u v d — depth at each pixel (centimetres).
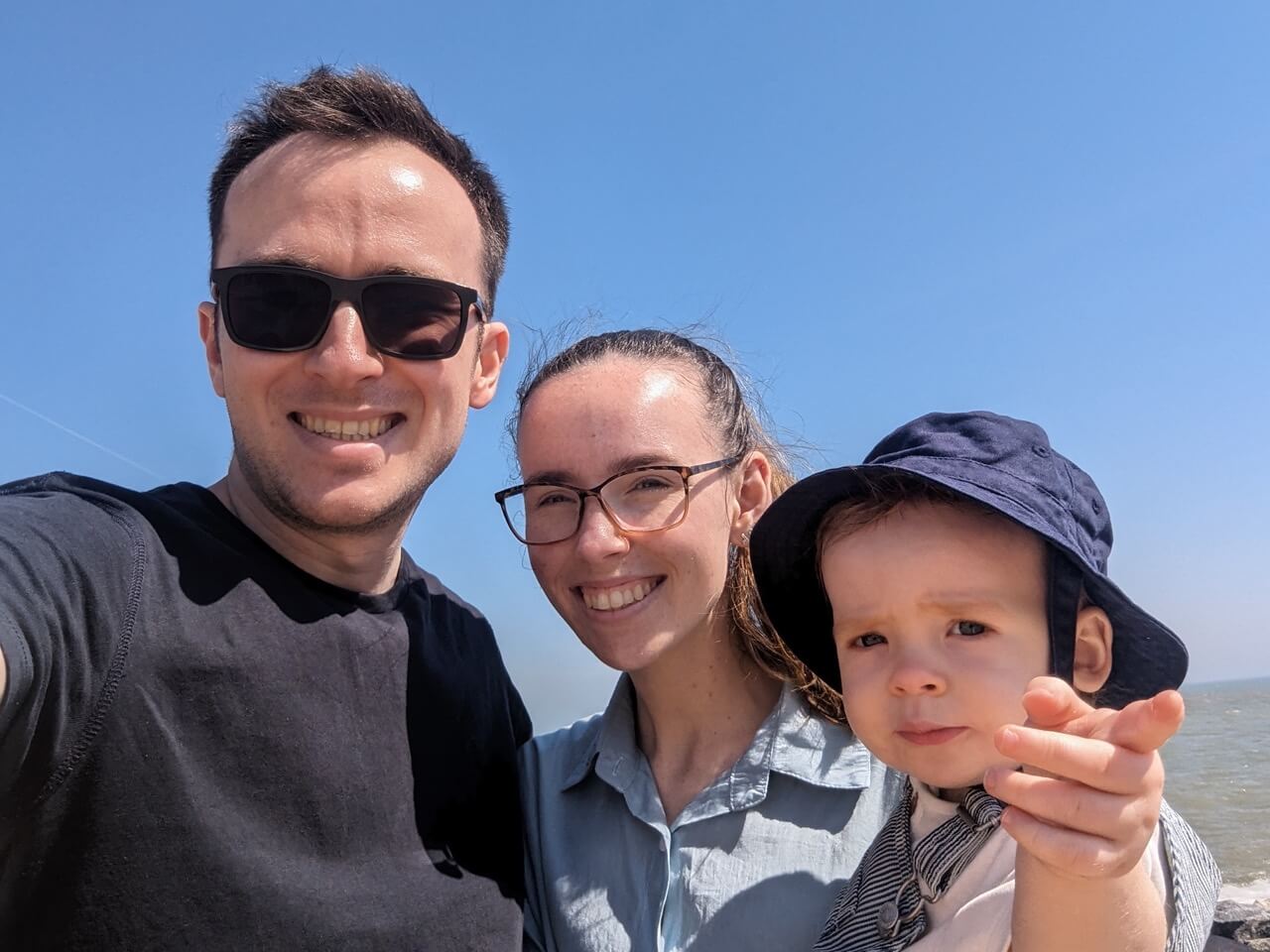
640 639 53
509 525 58
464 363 54
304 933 42
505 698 61
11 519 41
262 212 50
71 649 39
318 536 51
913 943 42
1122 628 44
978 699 41
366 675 49
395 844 47
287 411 50
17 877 40
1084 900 32
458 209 55
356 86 52
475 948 47
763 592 52
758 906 49
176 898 41
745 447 60
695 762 56
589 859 54
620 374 56
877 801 51
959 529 43
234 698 44
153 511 47
